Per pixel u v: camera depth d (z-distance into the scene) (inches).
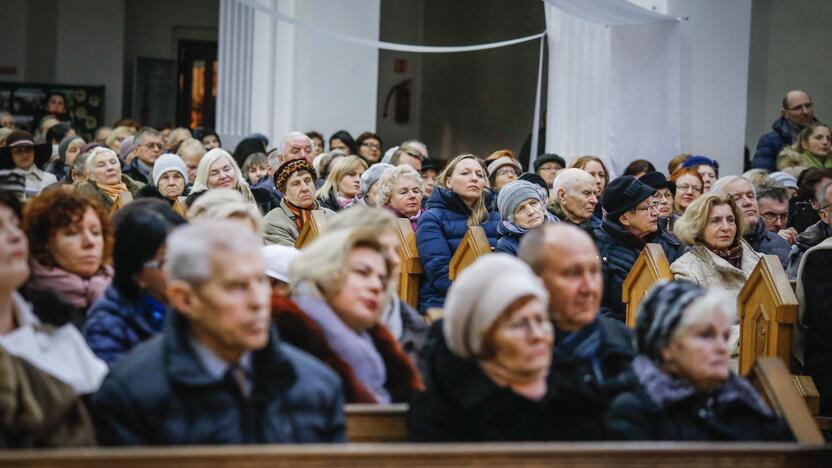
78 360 153.0
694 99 553.0
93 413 140.3
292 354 146.9
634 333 171.6
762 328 254.8
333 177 398.9
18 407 134.5
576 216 326.6
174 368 138.1
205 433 136.6
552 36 572.1
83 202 182.9
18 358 137.6
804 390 251.0
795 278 313.6
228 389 139.0
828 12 658.8
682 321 157.9
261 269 139.5
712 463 140.2
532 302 149.6
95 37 914.7
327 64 649.0
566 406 154.3
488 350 150.6
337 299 166.1
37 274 179.6
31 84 882.1
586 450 134.7
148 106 935.7
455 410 152.9
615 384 161.8
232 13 688.4
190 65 951.0
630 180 305.7
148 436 136.6
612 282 296.4
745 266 287.6
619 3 518.6
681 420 158.7
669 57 543.8
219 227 139.6
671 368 161.2
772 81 679.1
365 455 127.3
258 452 124.4
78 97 893.2
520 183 311.3
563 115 567.8
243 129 667.4
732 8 552.1
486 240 291.7
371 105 655.8
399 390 171.8
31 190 374.0
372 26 652.1
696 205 284.0
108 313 173.0
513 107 824.3
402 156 432.5
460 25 880.9
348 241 165.6
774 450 143.9
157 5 943.0
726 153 556.4
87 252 180.5
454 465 130.0
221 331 136.9
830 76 660.1
